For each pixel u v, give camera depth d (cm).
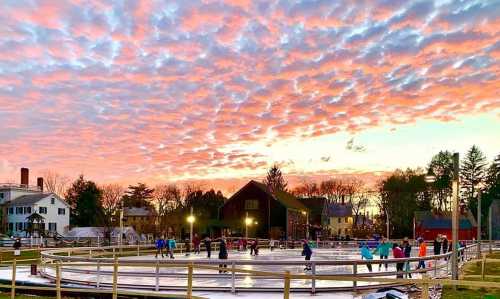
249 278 2242
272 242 5947
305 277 1084
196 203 11694
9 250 5275
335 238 9331
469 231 9875
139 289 1953
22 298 1923
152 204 13462
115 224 9444
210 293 1825
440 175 12562
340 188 14900
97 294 1948
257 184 8531
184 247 5550
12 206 9519
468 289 2061
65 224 9800
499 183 12350
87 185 10694
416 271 1970
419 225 10038
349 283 2014
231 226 8306
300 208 9181
